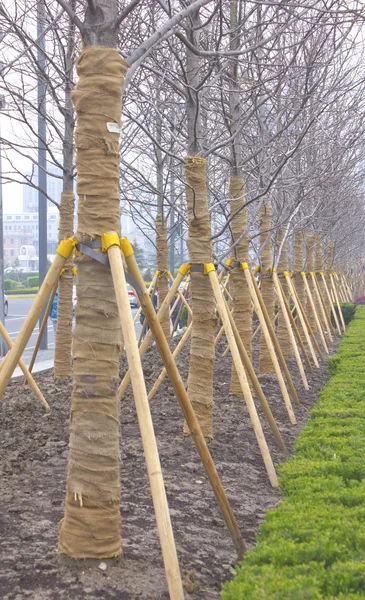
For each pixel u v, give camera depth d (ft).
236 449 23.73
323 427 22.22
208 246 23.82
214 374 39.32
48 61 29.60
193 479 19.77
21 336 13.01
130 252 13.51
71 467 12.96
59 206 33.17
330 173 35.94
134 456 21.68
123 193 36.63
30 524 15.12
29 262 288.10
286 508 14.38
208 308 24.08
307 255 58.23
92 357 12.92
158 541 14.64
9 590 11.69
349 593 10.19
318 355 50.93
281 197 41.47
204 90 29.81
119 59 13.32
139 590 11.96
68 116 31.50
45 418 26.40
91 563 12.69
